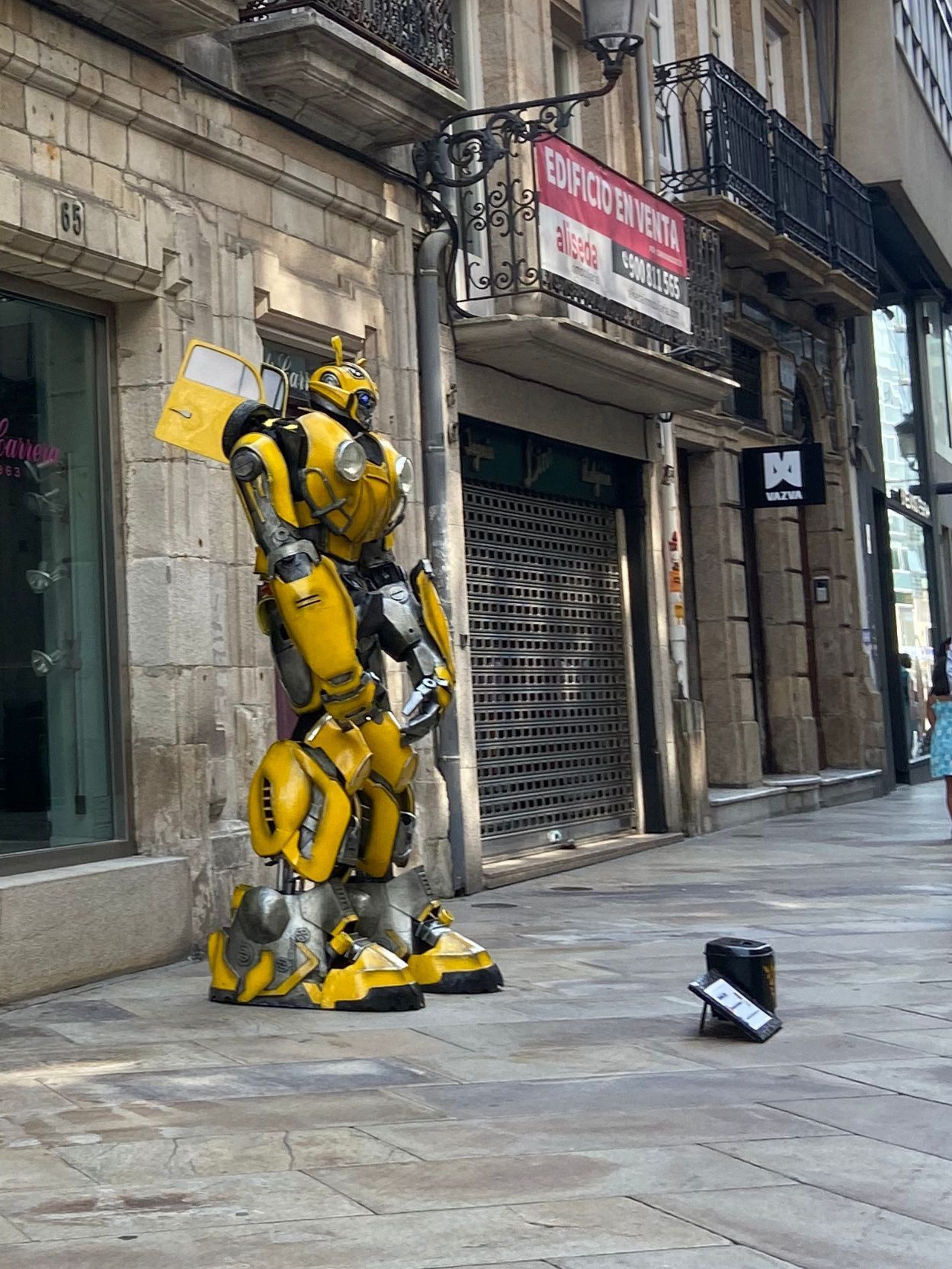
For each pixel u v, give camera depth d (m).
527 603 13.94
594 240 13.15
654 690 15.78
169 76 8.98
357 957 6.98
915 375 28.31
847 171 21.12
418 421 11.68
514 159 13.50
